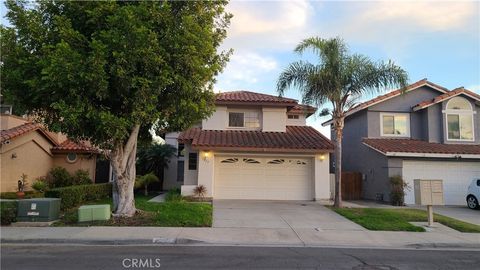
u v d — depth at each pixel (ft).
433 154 65.36
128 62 34.91
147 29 34.81
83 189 54.95
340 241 35.06
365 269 25.26
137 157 82.33
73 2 36.81
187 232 36.73
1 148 58.90
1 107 66.23
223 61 42.86
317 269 24.90
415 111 76.54
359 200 71.67
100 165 82.84
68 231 36.24
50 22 38.29
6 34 36.86
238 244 33.22
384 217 46.50
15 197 55.67
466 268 26.16
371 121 75.56
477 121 74.54
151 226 39.22
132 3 38.11
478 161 67.82
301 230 39.37
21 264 24.99
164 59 37.06
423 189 43.27
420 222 44.98
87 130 38.37
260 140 65.10
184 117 41.96
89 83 34.37
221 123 71.05
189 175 66.74
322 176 64.85
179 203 51.44
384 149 66.23
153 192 81.41
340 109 55.42
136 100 36.58
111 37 34.06
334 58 52.65
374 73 53.06
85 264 25.11
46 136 70.18
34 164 67.77
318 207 55.83
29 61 35.70
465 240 36.06
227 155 65.00
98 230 36.76
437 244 34.71
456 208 61.16
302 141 65.57
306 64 54.80
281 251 30.58
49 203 40.06
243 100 69.87
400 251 31.99
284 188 65.67
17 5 37.86
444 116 74.02
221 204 57.00
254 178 65.67
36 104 38.83
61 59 32.63
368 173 73.51
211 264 25.63
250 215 47.47
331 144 64.39
